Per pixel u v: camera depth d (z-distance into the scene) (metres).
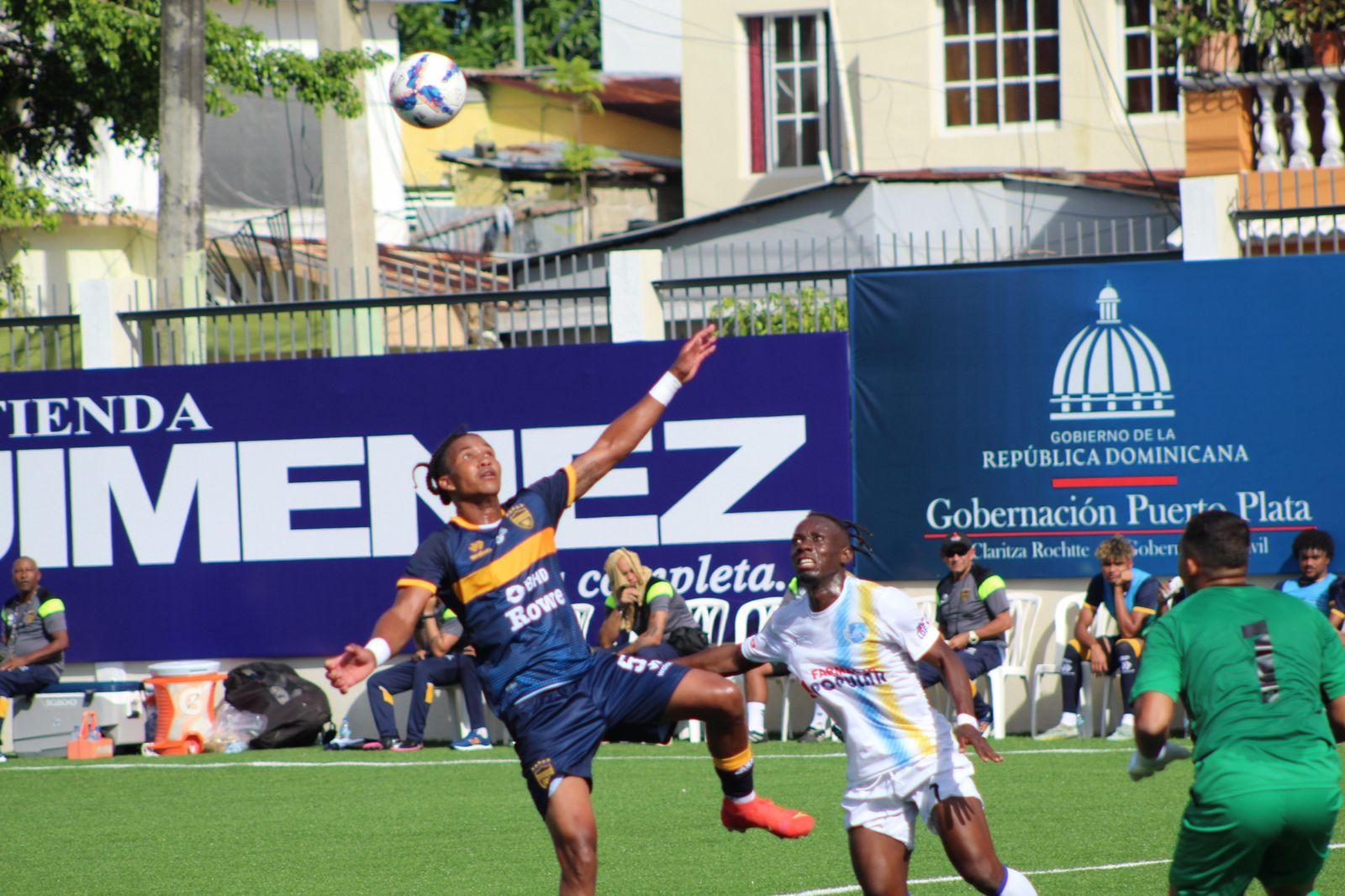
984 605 43.97
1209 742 17.39
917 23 85.75
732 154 92.50
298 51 66.31
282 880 29.00
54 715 48.34
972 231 74.62
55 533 50.66
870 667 19.98
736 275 48.06
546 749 20.31
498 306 50.84
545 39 136.88
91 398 50.56
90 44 67.88
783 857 29.28
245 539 49.84
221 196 103.44
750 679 45.09
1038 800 34.06
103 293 50.72
